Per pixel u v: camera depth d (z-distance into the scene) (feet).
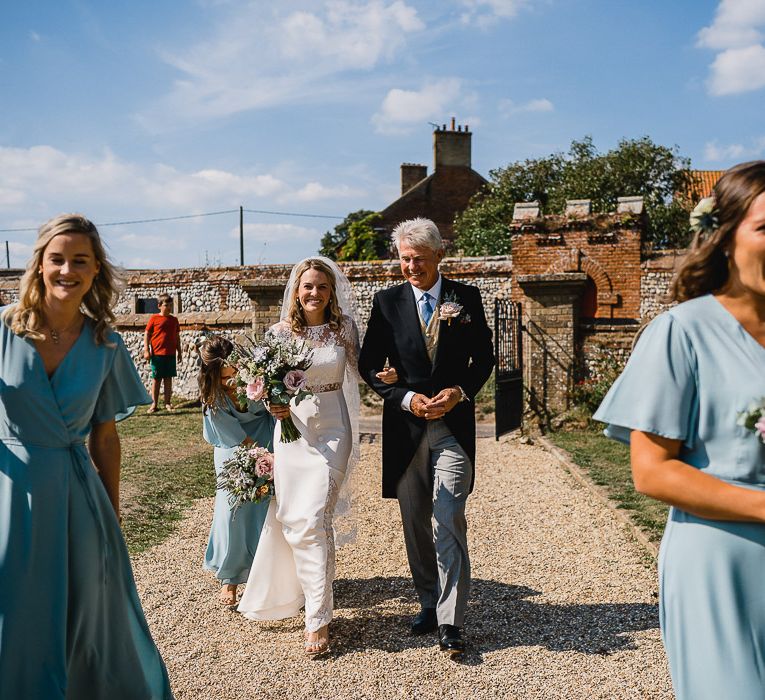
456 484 13.21
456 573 12.85
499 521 21.80
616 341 36.09
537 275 36.27
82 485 9.43
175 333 47.01
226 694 11.50
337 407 14.15
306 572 13.20
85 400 9.44
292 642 13.47
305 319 14.46
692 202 86.79
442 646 12.59
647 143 90.17
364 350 14.30
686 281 7.17
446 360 13.70
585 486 25.39
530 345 36.88
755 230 6.52
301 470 13.66
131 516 21.99
